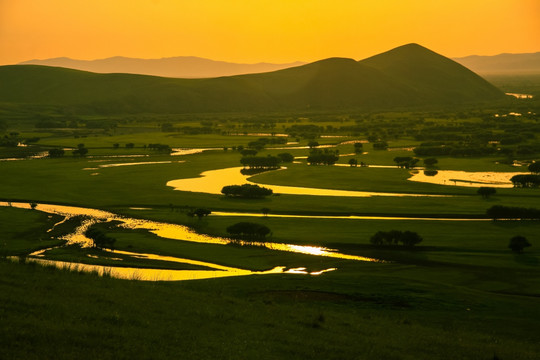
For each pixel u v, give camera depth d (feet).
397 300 196.24
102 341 90.33
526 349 134.62
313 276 251.80
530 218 484.33
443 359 111.45
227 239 419.13
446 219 494.59
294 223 470.80
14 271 137.18
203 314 121.39
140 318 109.09
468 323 168.25
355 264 338.75
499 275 310.04
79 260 336.08
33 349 82.43
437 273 313.94
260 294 197.77
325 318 138.00
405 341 122.83
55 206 547.49
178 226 463.01
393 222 476.54
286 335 112.47
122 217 498.69
